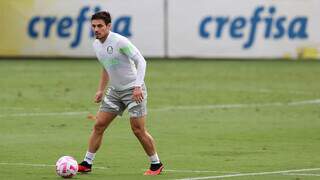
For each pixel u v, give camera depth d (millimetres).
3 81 77062
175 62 99562
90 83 76062
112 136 45406
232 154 39781
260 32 102875
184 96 67125
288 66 96250
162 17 101875
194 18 102125
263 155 39500
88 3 100750
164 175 33594
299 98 66875
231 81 80000
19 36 101125
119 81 33156
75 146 41781
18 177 32812
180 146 42281
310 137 45844
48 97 64938
